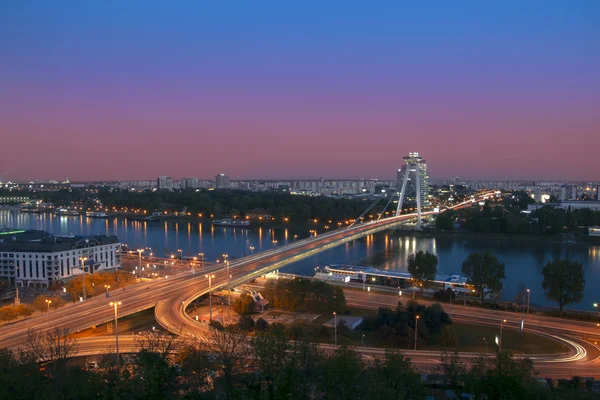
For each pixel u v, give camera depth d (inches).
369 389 2832.2
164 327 5408.5
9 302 7529.5
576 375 4389.8
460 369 3885.3
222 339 3954.2
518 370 3287.4
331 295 6865.2
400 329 5585.6
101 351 4699.8
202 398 2965.1
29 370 3176.7
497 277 7303.2
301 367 3139.8
